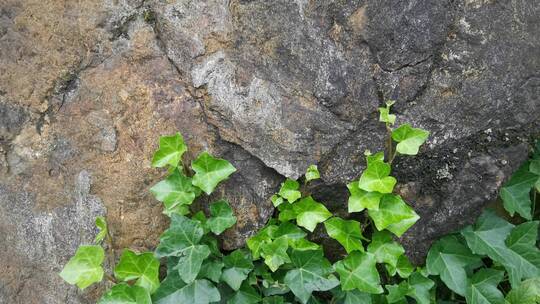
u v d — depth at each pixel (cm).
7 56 52
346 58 50
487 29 50
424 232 53
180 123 51
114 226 52
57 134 52
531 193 59
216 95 50
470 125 51
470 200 52
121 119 51
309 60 50
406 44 50
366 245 53
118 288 48
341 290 51
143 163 51
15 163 53
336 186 51
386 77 50
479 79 50
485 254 53
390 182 49
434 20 50
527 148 52
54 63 51
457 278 52
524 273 53
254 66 50
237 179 51
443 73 50
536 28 51
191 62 50
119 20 50
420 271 53
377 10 50
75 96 52
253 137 50
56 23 51
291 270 50
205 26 50
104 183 52
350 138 51
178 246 48
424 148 51
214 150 51
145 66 51
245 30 50
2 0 51
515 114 51
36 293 54
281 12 50
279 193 50
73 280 49
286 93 50
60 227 53
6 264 54
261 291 51
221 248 52
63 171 52
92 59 51
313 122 50
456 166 51
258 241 50
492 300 53
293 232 51
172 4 50
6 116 52
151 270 49
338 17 50
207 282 49
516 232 54
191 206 51
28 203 53
